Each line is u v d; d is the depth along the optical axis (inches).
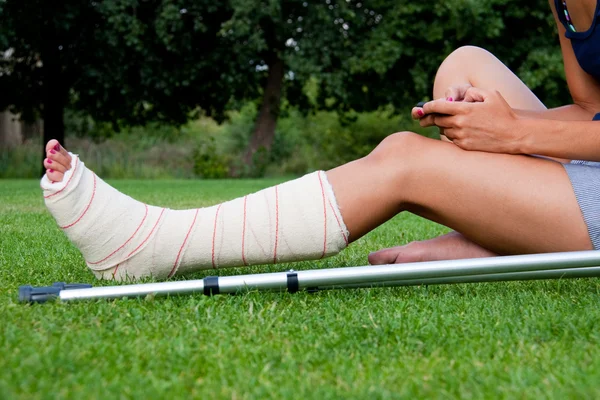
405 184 58.2
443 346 43.7
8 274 69.4
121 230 60.4
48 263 76.9
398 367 39.5
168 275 62.4
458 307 54.6
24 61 467.8
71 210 59.4
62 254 84.4
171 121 546.6
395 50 478.6
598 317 49.6
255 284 56.3
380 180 58.2
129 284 60.4
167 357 40.7
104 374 37.6
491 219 57.6
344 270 56.6
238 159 571.2
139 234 60.6
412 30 490.3
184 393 34.9
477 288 63.2
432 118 59.0
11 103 489.1
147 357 40.6
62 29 433.4
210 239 59.6
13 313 50.6
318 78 499.5
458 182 57.1
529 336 45.6
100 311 50.9
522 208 56.2
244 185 339.6
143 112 534.0
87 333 45.3
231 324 48.7
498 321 49.1
